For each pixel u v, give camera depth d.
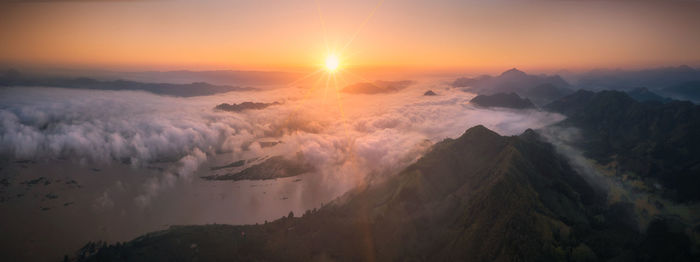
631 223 142.00
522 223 108.75
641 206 154.12
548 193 137.38
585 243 105.44
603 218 139.75
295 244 138.75
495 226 113.38
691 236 115.06
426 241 128.88
